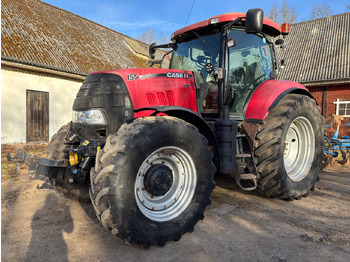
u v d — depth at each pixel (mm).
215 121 3242
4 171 4980
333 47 14773
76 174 2605
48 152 3201
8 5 11109
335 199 3543
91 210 3133
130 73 2801
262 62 3879
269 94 3373
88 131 2783
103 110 2697
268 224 2730
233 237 2453
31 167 2414
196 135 2508
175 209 2469
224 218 2895
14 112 8836
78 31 13312
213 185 2637
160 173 2367
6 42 8906
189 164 2525
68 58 10555
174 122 2393
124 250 2234
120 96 2693
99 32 14906
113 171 2018
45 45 10328
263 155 3164
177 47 3918
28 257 2121
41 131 9695
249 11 2748
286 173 3260
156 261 2062
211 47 3459
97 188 2057
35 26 11102
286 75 14484
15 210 3125
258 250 2213
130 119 2709
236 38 3475
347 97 12969
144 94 2801
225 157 2877
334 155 5594
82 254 2172
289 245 2291
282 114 3246
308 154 3732
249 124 3262
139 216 2148
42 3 13227
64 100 10375
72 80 10625
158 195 2375
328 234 2496
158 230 2229
